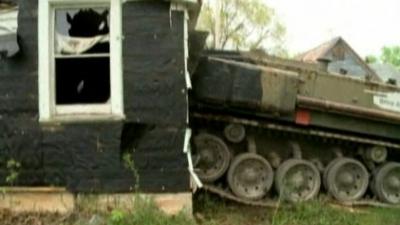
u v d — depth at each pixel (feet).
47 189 35.50
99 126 35.50
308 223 37.60
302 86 43.32
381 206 45.50
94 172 35.45
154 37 35.78
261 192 42.01
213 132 42.42
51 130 35.63
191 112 40.24
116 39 35.63
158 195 35.45
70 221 34.17
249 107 39.99
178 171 35.58
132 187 35.42
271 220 37.73
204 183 40.91
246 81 39.60
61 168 35.55
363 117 45.47
